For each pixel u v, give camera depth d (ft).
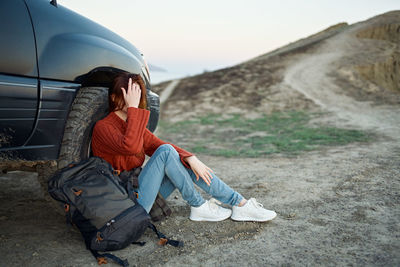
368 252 6.27
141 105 7.31
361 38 151.02
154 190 7.13
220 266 6.10
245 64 111.86
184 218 8.49
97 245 6.03
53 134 6.76
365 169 12.48
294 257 6.28
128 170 7.27
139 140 6.67
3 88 5.83
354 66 99.60
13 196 10.59
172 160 7.20
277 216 8.44
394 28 164.86
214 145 25.61
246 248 6.77
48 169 7.40
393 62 107.65
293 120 41.37
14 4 6.22
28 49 6.23
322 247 6.61
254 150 21.35
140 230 6.34
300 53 129.08
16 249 6.77
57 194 5.98
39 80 6.38
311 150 19.56
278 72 94.89
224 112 55.21
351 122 34.73
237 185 11.75
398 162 13.44
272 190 10.77
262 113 51.78
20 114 6.13
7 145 6.13
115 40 8.74
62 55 6.77
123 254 6.66
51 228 7.95
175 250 6.81
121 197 6.26
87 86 8.43
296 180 11.86
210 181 7.61
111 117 7.20
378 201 8.95
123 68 8.24
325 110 49.19
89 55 7.32
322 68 97.96
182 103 66.44
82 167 6.33
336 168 13.21
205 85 85.61
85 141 7.31
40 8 6.71
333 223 7.75
